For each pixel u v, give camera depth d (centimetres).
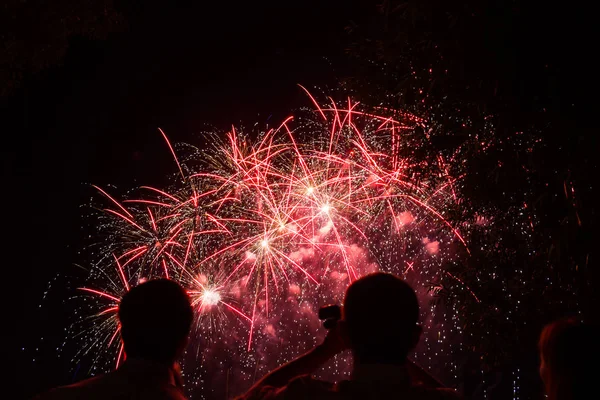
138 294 208
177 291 211
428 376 204
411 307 175
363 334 173
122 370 204
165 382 204
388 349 172
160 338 204
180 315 208
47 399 197
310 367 199
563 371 184
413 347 180
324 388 175
